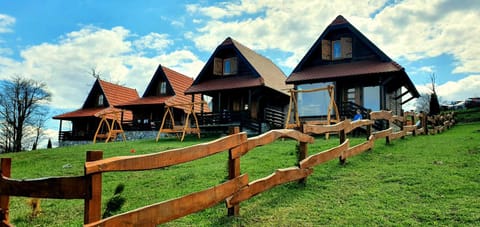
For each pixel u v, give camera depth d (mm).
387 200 5055
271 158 8492
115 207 5570
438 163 7168
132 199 6098
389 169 6840
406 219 4336
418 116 13500
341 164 7367
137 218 3156
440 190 5355
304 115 19469
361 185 5855
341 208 4805
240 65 22062
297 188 5797
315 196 5371
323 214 4598
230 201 4418
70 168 10391
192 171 7734
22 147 38688
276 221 4398
